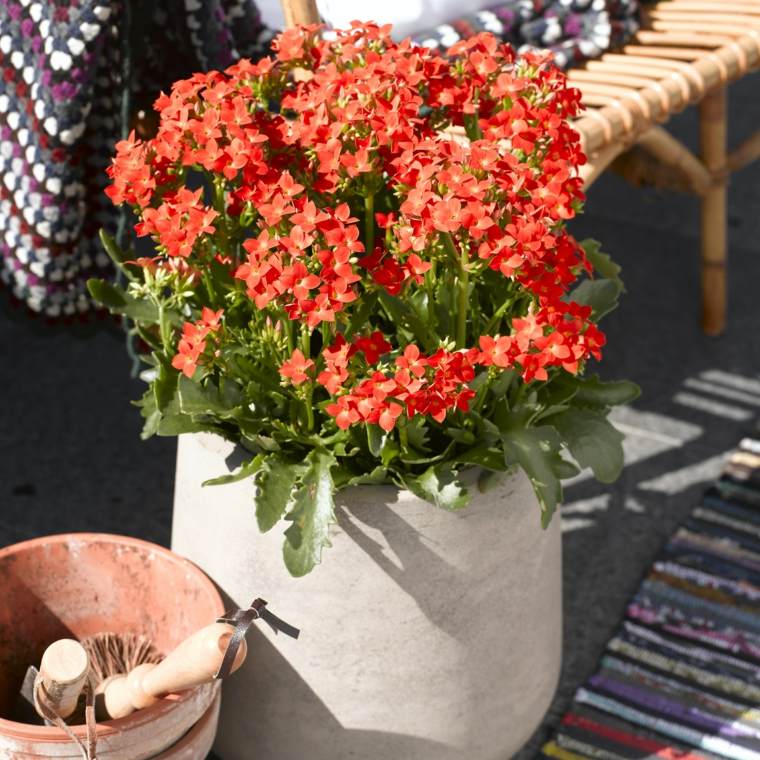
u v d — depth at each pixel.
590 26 1.66
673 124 3.01
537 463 1.04
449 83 1.12
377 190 1.09
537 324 0.96
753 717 1.40
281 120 1.09
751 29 1.71
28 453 1.81
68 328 1.53
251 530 1.10
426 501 1.05
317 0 1.54
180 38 1.44
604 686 1.43
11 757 1.00
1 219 1.47
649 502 1.75
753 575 1.61
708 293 2.13
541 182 1.04
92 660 1.19
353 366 1.05
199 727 1.09
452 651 1.14
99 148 1.42
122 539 1.18
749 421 1.94
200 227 0.99
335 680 1.14
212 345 1.01
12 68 1.40
